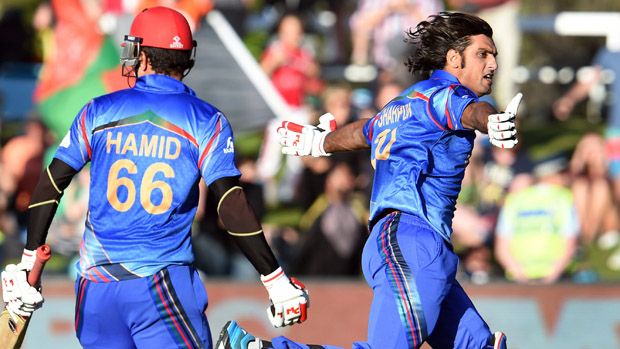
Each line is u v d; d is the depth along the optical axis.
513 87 38.81
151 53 15.36
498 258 31.83
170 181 14.86
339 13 39.31
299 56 35.69
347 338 26.94
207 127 14.98
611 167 35.38
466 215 32.16
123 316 14.87
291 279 15.44
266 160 35.09
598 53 39.34
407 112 15.70
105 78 33.69
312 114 34.69
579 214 34.12
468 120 14.61
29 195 33.22
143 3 33.84
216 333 26.77
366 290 27.08
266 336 26.83
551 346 27.27
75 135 15.14
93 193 15.02
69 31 33.94
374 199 15.99
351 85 37.16
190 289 14.95
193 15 33.94
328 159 33.28
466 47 15.94
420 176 15.46
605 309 27.31
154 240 14.84
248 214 14.99
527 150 36.59
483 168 33.47
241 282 26.95
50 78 33.97
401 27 35.62
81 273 15.05
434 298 15.21
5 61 37.19
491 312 27.36
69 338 26.34
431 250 15.25
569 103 40.59
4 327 15.49
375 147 16.14
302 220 32.97
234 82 34.19
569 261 31.55
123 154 14.91
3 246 31.95
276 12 38.41
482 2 37.62
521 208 31.73
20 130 35.94
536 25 38.16
